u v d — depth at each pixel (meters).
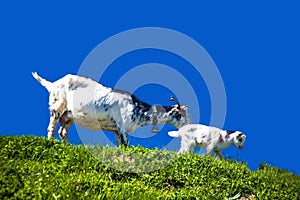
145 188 11.09
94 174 11.31
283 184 13.85
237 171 13.69
